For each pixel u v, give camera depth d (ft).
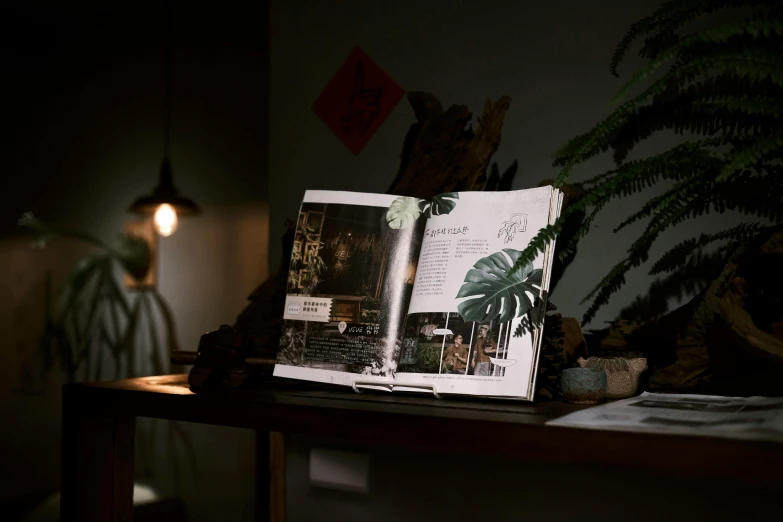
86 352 9.61
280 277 4.34
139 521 7.31
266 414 3.20
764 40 3.55
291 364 3.66
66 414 3.81
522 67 4.38
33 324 10.01
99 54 9.88
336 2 5.15
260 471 5.82
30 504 7.73
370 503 4.59
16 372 10.03
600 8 4.13
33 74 10.32
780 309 3.26
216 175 8.99
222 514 8.16
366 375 3.46
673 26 3.79
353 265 3.67
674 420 2.51
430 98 4.31
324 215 3.84
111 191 9.65
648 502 3.73
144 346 9.29
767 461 2.08
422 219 3.64
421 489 4.41
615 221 4.00
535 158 4.32
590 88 4.15
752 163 3.20
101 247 9.55
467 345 3.24
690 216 3.77
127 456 4.01
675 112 3.84
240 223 8.77
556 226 3.08
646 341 3.56
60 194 10.03
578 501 3.92
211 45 9.11
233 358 3.77
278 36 5.40
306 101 5.24
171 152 9.32
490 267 3.33
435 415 2.76
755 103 3.27
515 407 2.99
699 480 3.59
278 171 5.34
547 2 4.31
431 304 3.40
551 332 3.45
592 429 2.39
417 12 4.80
